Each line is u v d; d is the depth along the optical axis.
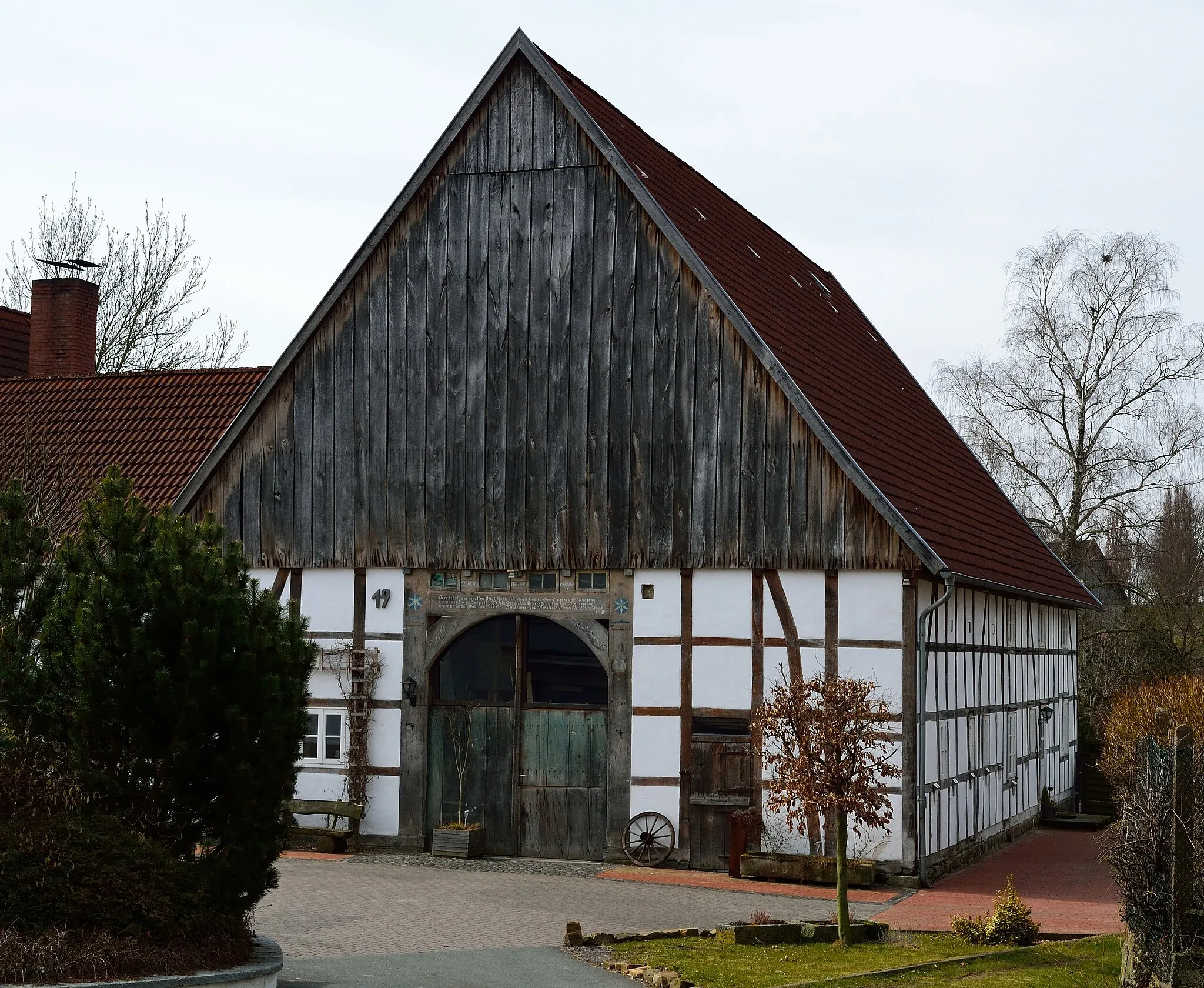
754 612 18.45
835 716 13.99
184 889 10.59
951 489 23.19
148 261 39.34
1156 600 38.91
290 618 11.84
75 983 9.38
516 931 14.30
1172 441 36.25
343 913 15.03
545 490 19.45
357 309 20.47
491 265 19.95
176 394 25.16
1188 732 11.41
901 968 12.46
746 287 20.84
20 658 11.06
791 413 18.47
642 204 19.25
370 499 20.19
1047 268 37.78
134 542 11.46
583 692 19.34
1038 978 12.22
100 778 10.75
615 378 19.27
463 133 20.20
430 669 19.84
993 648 22.27
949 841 19.23
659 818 18.62
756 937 13.88
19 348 29.58
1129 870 11.68
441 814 19.70
